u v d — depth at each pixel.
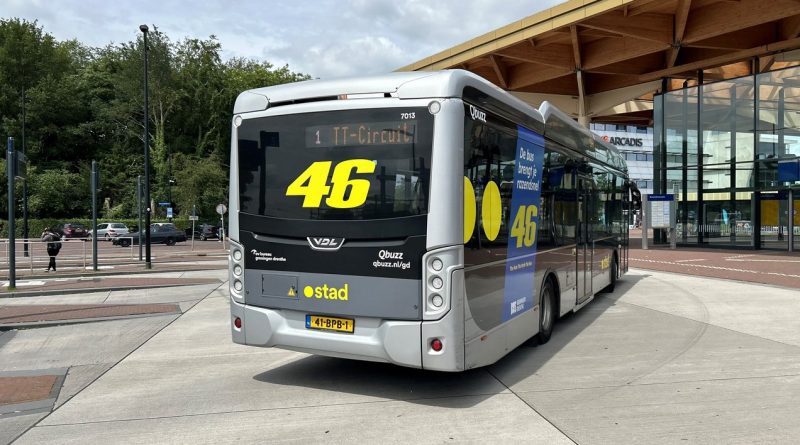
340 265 5.37
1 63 61.62
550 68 31.27
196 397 5.61
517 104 6.49
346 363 6.88
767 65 28.03
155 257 28.08
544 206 7.43
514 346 6.38
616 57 28.30
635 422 4.73
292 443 4.38
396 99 5.24
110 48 72.00
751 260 21.73
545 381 6.01
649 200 28.94
